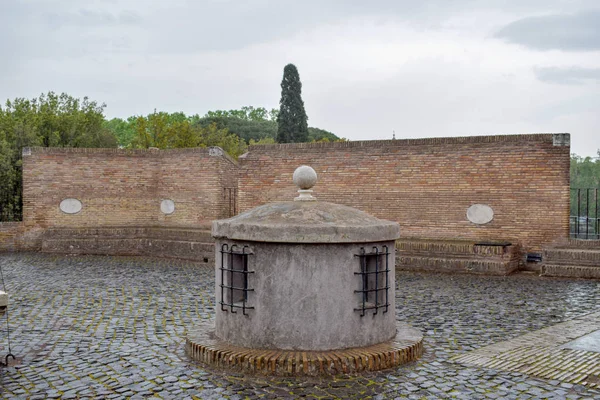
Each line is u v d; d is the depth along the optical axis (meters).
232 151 41.88
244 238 7.28
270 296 7.25
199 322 9.97
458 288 13.49
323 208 7.71
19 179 25.41
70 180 21.69
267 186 19.53
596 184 30.45
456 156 17.00
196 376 6.99
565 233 15.79
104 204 21.95
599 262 14.81
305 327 7.19
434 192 17.31
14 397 6.35
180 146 38.53
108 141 37.69
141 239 20.70
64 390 6.57
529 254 16.17
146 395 6.40
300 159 19.06
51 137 33.59
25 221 21.58
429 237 17.39
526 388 6.59
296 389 6.53
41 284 13.95
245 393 6.43
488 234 16.66
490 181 16.61
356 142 18.27
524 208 16.23
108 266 17.48
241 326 7.47
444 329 9.44
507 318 10.26
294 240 7.07
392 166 17.83
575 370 7.23
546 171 15.96
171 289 13.32
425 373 7.09
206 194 21.00
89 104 38.22
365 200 18.20
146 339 8.80
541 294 12.66
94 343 8.58
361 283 7.38
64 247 20.70
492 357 7.78
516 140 16.27
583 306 11.30
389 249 7.78
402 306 11.37
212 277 15.30
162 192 22.05
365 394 6.40
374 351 7.25
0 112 34.28
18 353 8.05
